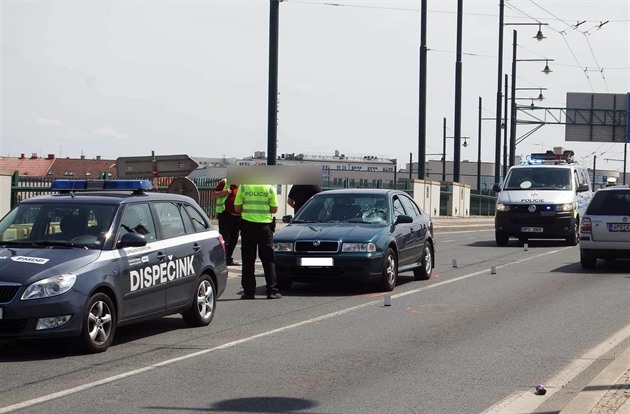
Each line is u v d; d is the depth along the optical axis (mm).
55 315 12664
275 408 10234
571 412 9531
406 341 14508
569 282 23047
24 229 14172
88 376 11836
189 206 16266
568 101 85438
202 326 16031
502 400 10641
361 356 13273
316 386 11344
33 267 12883
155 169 27250
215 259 16438
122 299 13781
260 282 23141
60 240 13891
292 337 14891
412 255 22500
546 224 36656
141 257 14312
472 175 158375
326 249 20266
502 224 37062
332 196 22391
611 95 85000
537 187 37812
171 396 10773
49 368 12328
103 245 13758
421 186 60312
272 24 34281
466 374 12062
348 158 165125
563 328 15812
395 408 10258
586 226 25938
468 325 16125
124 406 10281
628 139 84812
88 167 100438
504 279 23750
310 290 21438
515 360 13008
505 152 84750
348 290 21359
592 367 12555
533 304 18875
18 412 9992
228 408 10227
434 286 22109
